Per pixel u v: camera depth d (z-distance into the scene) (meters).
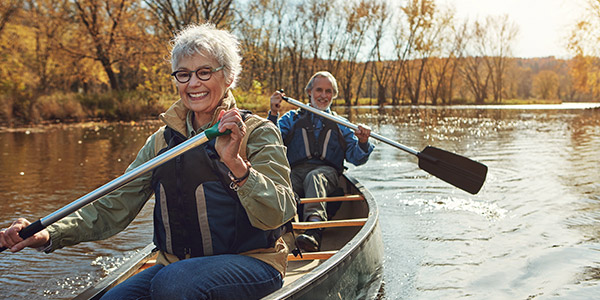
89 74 22.95
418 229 3.58
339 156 3.79
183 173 1.56
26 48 22.45
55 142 10.81
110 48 20.70
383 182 5.46
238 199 1.55
